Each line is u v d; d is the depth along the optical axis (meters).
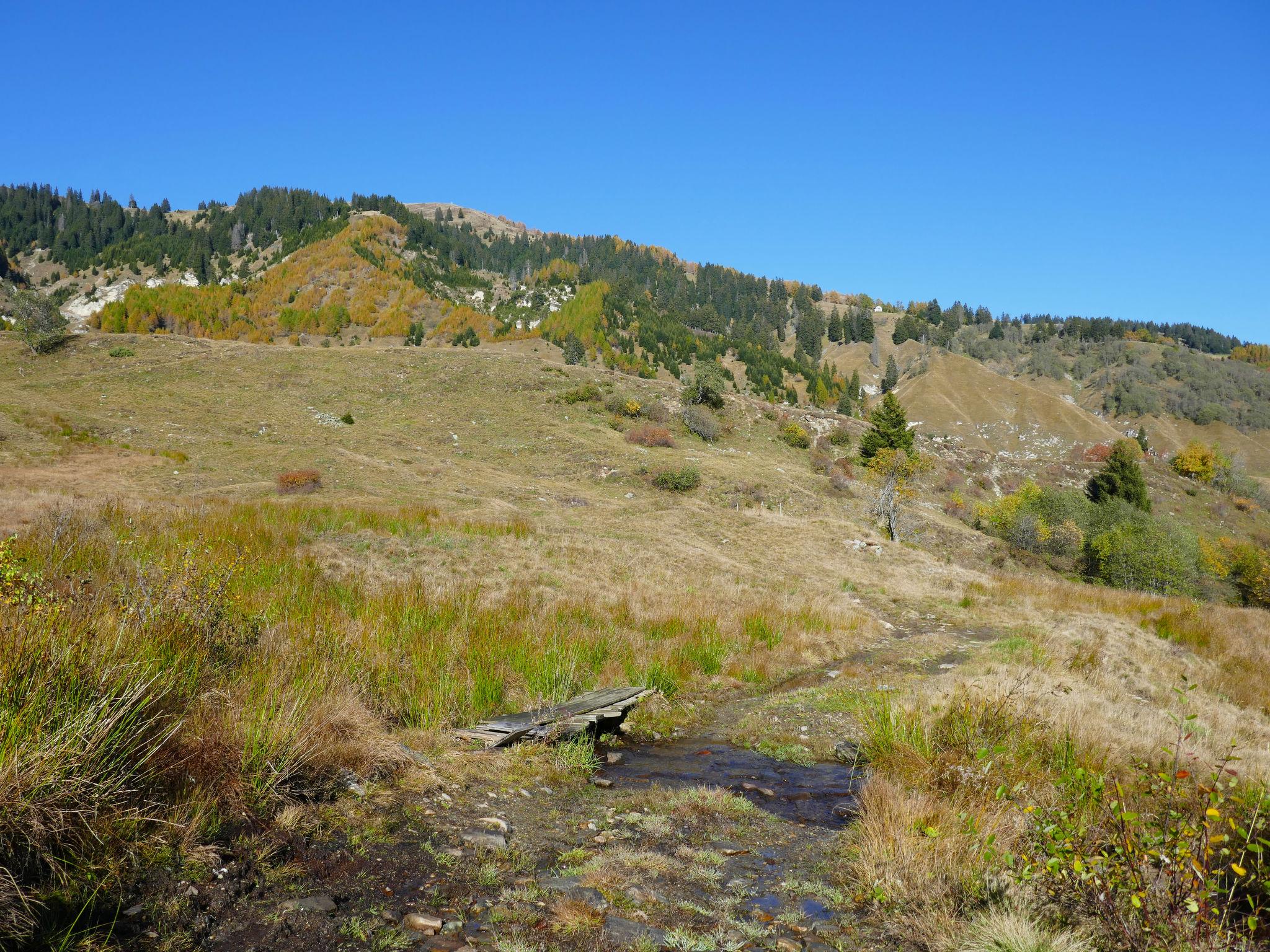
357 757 4.85
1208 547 56.50
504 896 3.59
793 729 8.00
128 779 3.59
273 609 8.23
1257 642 17.16
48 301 67.00
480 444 52.53
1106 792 4.45
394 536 16.80
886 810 4.82
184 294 161.00
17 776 3.00
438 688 7.12
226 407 50.50
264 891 3.29
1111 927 3.25
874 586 22.53
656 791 5.63
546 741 6.64
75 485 23.50
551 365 75.44
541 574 15.56
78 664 3.92
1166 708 9.63
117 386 52.12
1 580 4.84
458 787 5.12
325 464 37.06
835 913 3.75
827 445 69.50
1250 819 4.00
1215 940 3.10
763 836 4.88
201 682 4.98
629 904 3.64
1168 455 155.88
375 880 3.59
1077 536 53.12
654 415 64.06
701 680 10.38
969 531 55.09
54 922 2.73
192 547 8.24
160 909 2.98
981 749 5.48
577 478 47.16
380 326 164.25
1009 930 3.20
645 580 16.98
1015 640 14.34
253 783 4.05
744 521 30.69
